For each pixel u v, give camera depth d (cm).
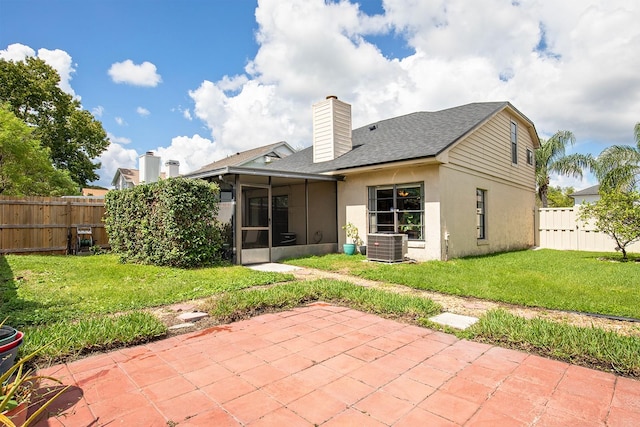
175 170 1656
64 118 2462
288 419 217
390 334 374
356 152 1183
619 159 1360
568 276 690
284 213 1276
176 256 800
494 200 1198
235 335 372
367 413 224
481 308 475
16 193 1416
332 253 1127
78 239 1149
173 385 262
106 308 464
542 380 268
